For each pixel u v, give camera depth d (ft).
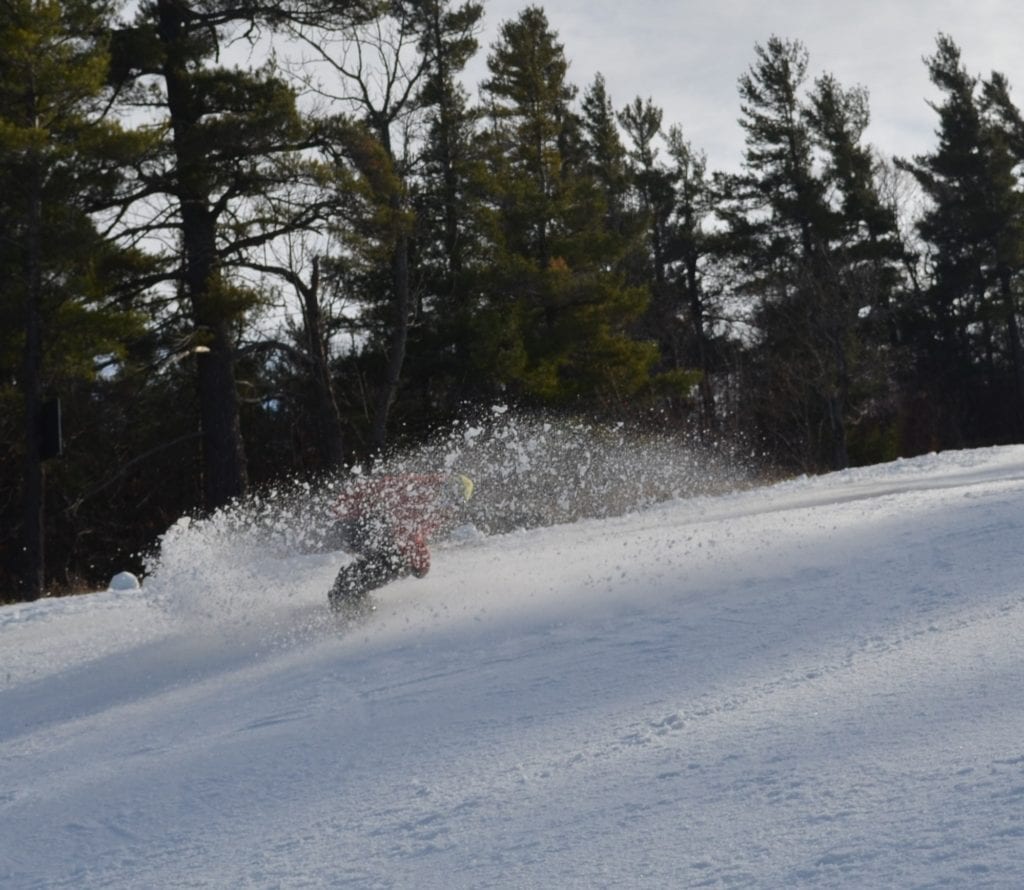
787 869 9.08
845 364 144.15
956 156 181.16
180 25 85.76
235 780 16.62
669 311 168.04
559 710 17.22
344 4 87.20
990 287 188.75
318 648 27.02
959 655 15.40
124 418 109.70
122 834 15.01
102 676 27.81
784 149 173.99
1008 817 9.12
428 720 18.16
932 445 170.09
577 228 130.31
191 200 83.56
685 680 17.65
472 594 31.58
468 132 113.80
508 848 11.27
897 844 9.09
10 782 19.12
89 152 75.05
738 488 97.91
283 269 92.58
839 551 29.50
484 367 118.62
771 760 12.17
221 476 87.86
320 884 11.44
